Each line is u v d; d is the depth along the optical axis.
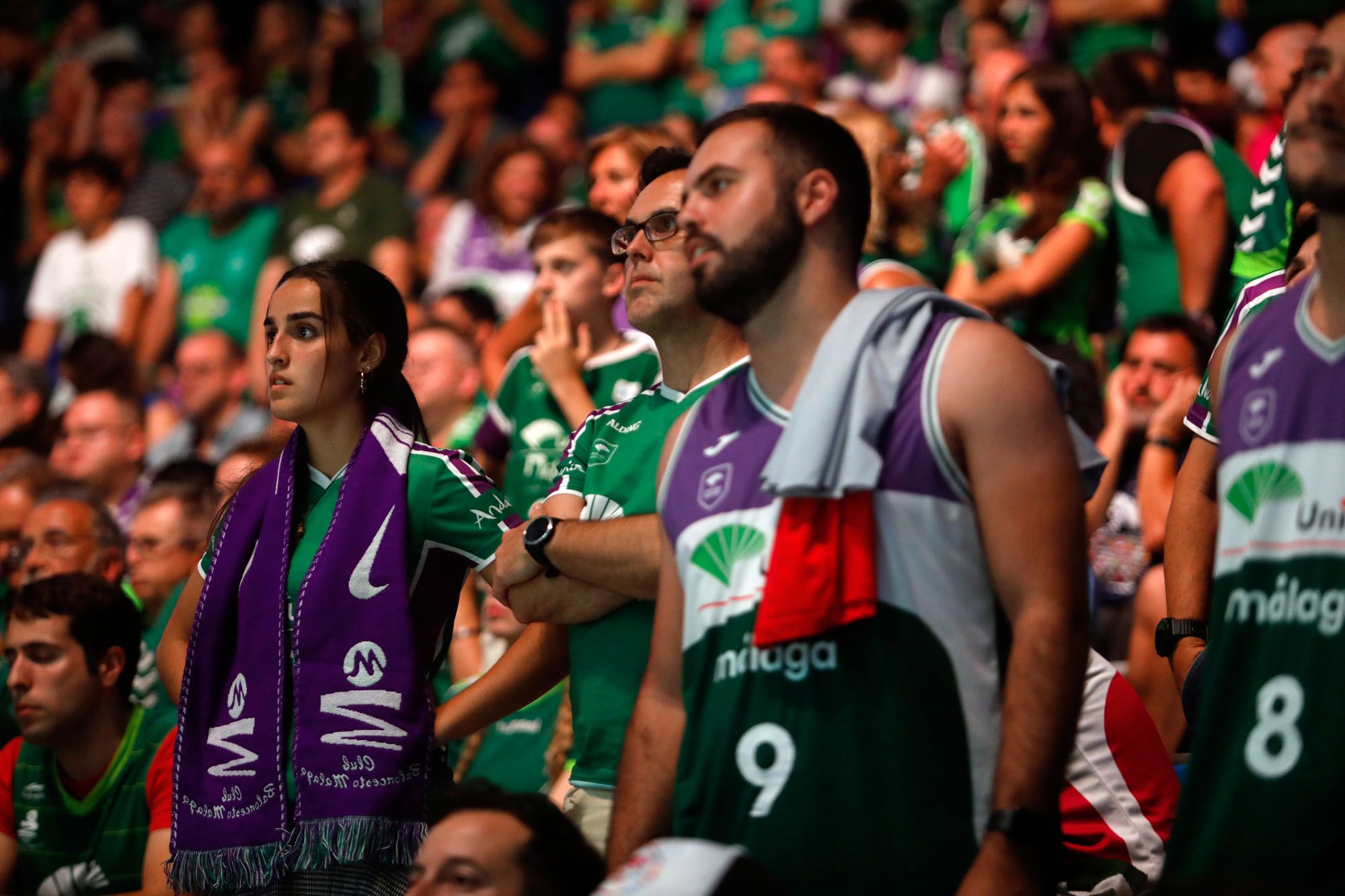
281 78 29.89
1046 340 13.79
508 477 13.24
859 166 6.96
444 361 15.77
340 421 8.93
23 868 11.21
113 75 28.70
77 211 24.86
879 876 6.32
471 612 13.89
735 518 6.74
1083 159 14.69
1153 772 8.99
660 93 27.31
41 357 24.73
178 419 20.44
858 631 6.43
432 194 27.34
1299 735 5.94
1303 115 6.11
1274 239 11.17
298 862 8.11
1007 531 6.34
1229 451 6.41
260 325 22.41
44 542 13.87
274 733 8.34
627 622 8.49
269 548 8.66
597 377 12.80
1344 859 5.84
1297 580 6.04
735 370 7.35
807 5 25.64
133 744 11.18
